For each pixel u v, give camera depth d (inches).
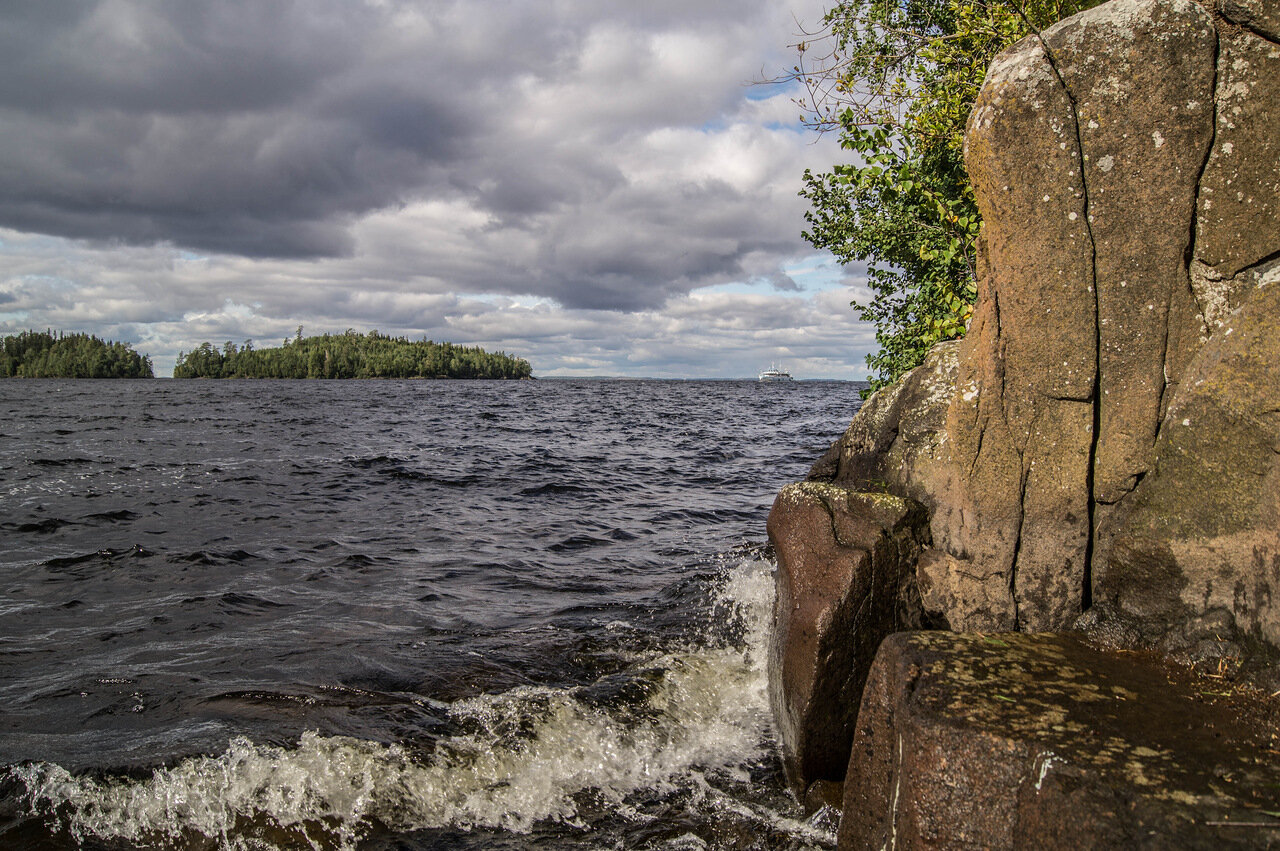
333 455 828.6
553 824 170.6
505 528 474.0
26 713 210.2
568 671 244.1
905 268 451.5
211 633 277.7
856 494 192.5
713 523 495.2
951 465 181.8
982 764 105.5
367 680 234.1
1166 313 150.7
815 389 4670.3
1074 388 157.6
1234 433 130.4
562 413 1800.0
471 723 205.5
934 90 347.6
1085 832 94.6
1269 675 120.2
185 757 183.9
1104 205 152.6
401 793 176.7
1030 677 123.6
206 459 772.6
